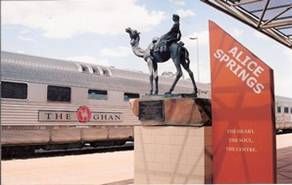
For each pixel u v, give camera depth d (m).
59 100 17.42
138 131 8.62
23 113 15.73
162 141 8.20
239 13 9.88
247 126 6.70
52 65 17.89
